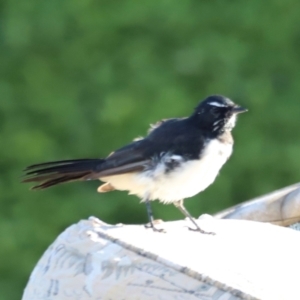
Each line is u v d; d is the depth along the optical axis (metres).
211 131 7.75
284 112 16.45
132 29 16.69
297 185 7.88
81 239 5.50
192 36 16.56
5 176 16.23
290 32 16.78
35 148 16.23
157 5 16.52
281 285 5.21
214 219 6.89
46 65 16.62
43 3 16.67
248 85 16.47
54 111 16.41
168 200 7.62
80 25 16.64
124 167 7.41
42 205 15.98
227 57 16.42
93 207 15.92
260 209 7.49
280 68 16.75
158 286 5.19
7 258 15.70
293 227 7.43
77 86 16.52
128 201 15.88
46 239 15.82
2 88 16.52
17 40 16.56
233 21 16.67
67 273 5.43
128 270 5.29
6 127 16.42
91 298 5.30
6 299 15.54
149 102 16.12
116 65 16.52
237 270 5.27
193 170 7.49
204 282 5.14
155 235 5.72
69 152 16.31
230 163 16.38
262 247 5.70
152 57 16.50
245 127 16.47
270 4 16.80
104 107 16.11
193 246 5.56
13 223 15.86
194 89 16.38
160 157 7.45
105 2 16.66
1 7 16.88
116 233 5.55
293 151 16.33
